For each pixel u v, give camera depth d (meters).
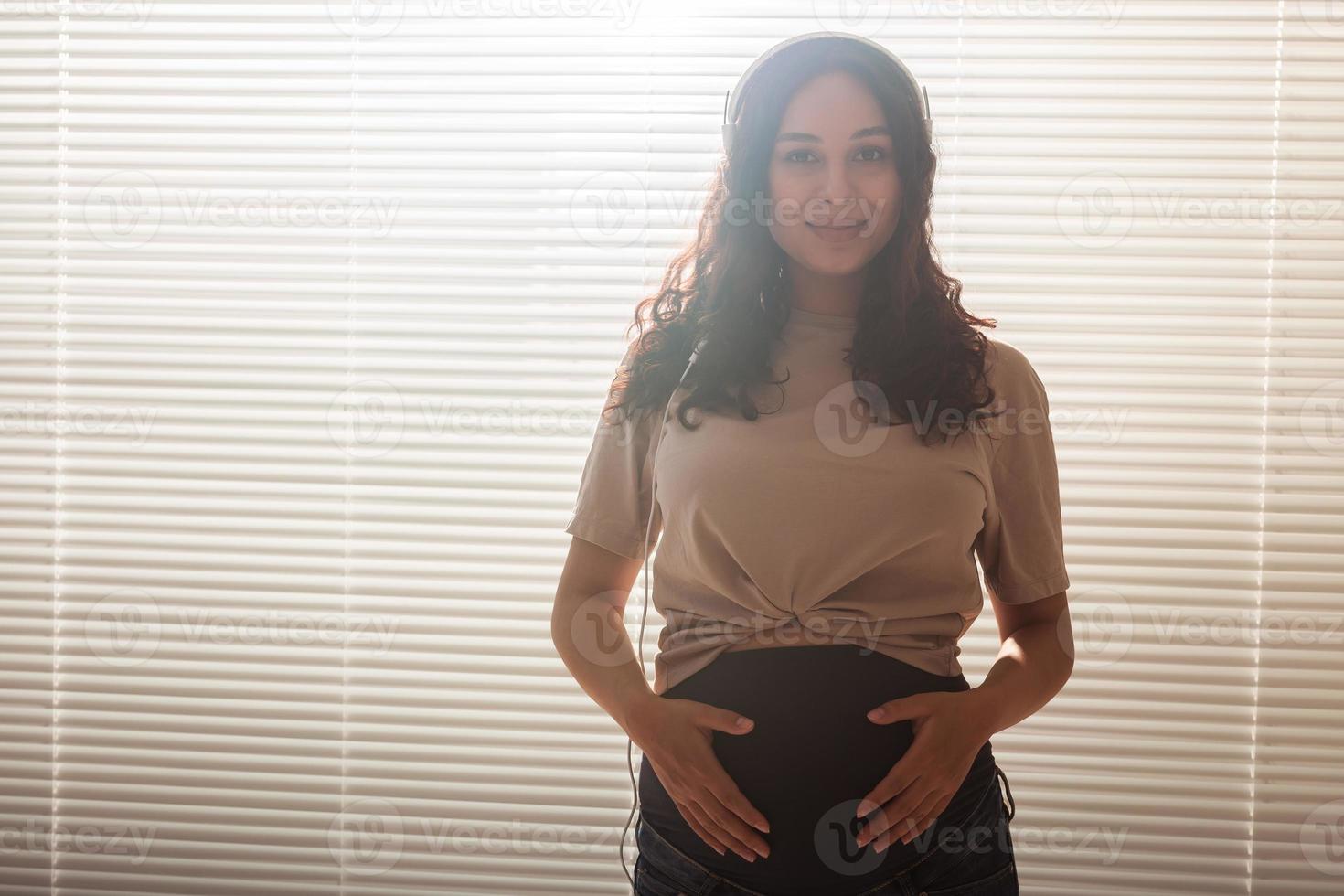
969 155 1.48
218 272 1.56
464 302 1.54
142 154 1.57
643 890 1.10
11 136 1.59
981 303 1.50
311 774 1.58
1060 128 1.48
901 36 1.49
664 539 1.10
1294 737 1.48
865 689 1.01
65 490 1.59
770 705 1.01
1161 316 1.48
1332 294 1.46
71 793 1.61
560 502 1.55
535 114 1.53
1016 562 1.13
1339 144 1.46
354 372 1.56
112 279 1.58
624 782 1.55
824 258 1.08
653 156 1.52
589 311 1.54
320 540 1.58
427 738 1.57
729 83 1.51
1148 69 1.47
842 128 1.07
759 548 1.01
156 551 1.59
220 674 1.58
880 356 1.06
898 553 1.02
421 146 1.54
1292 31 1.46
